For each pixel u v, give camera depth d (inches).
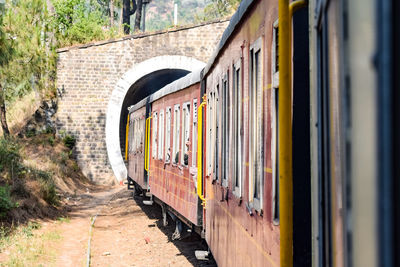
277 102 130.4
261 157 148.0
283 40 105.7
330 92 63.5
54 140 1161.4
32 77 1117.7
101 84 1192.2
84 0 1419.8
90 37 1232.2
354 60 41.7
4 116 1042.7
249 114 173.8
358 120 40.2
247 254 179.0
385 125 33.6
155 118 589.6
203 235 348.5
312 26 93.4
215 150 289.3
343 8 46.8
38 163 1007.0
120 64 1195.9
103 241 508.1
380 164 33.9
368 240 37.3
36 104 1224.8
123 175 1178.0
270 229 135.5
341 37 48.1
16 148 717.3
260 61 154.6
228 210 235.1
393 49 33.5
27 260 382.3
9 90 1010.7
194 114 380.8
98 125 1188.5
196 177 360.8
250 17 174.7
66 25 1346.0
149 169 623.2
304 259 113.9
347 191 44.7
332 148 61.2
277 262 126.1
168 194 483.5
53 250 440.8
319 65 83.2
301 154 115.2
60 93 1186.6
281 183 103.1
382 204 33.5
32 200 613.6
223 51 257.8
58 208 689.0
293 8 112.2
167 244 482.9
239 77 199.2
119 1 1721.2
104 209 760.3
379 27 34.3
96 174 1179.3
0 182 608.4
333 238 62.0
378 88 34.3
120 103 1189.7
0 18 778.8
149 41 1200.2
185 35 1201.4
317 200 83.2
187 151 405.1
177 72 1307.8
